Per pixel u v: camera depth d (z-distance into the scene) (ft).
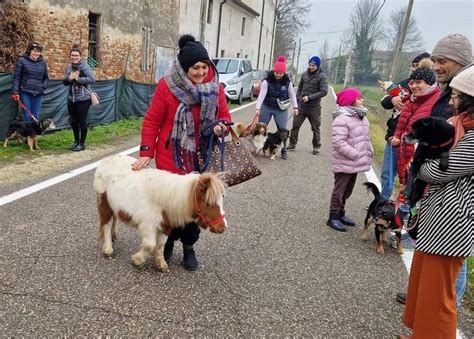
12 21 31.24
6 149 26.03
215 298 11.89
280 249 15.58
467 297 13.11
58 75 39.99
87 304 10.95
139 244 14.75
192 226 12.76
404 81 18.43
